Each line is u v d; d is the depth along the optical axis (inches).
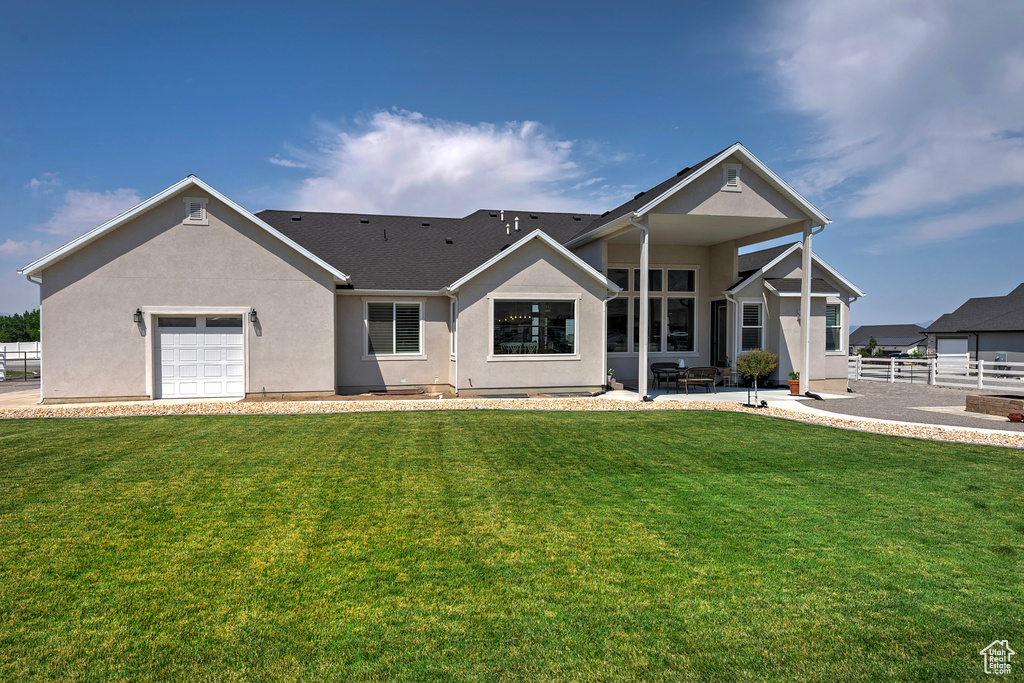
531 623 159.5
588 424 476.7
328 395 642.2
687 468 331.9
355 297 687.7
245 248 619.5
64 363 582.6
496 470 323.6
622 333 828.0
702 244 836.6
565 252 676.7
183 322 615.8
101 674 136.6
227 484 291.6
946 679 136.3
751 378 761.6
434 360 711.1
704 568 195.5
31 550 207.3
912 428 469.1
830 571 194.1
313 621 160.1
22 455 353.7
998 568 197.5
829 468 334.3
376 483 295.3
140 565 195.5
